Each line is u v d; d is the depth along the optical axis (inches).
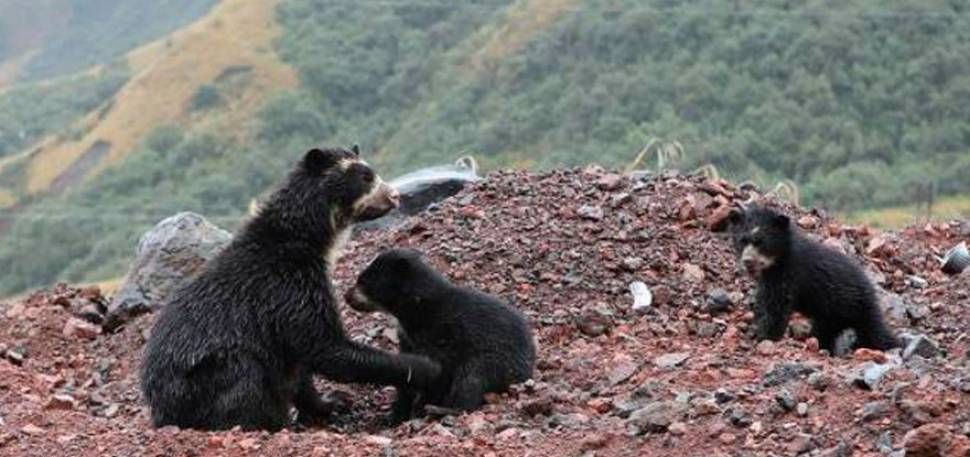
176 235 630.5
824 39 2945.4
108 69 6343.5
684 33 3085.6
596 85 2974.9
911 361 413.4
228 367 416.5
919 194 1744.6
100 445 400.8
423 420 429.7
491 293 545.6
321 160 441.4
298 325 424.8
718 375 425.4
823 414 363.9
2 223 3902.6
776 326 506.0
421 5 4259.4
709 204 611.8
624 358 457.7
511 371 438.9
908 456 332.5
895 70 2928.2
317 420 461.1
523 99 3221.0
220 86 4254.4
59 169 4394.7
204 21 5073.8
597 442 370.6
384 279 448.1
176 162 3782.0
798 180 2450.8
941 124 2785.4
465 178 715.4
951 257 607.8
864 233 643.5
